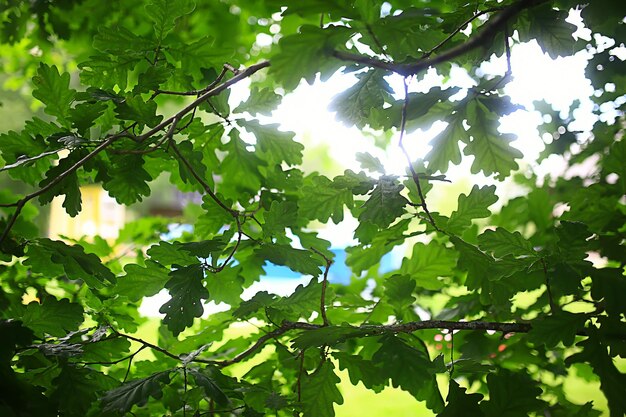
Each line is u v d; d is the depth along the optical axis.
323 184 1.54
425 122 1.44
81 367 1.33
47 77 1.50
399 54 1.34
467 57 1.39
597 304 1.54
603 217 1.69
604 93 1.91
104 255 2.18
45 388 1.33
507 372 1.44
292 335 1.75
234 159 1.88
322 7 0.91
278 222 1.52
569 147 2.30
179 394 1.60
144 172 1.50
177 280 1.33
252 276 1.86
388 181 1.29
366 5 1.30
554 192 2.60
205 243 1.38
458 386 1.40
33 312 1.37
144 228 2.37
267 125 1.70
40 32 2.89
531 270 1.41
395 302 1.66
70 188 1.37
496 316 1.96
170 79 1.69
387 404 4.35
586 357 1.33
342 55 0.92
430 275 1.84
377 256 1.82
